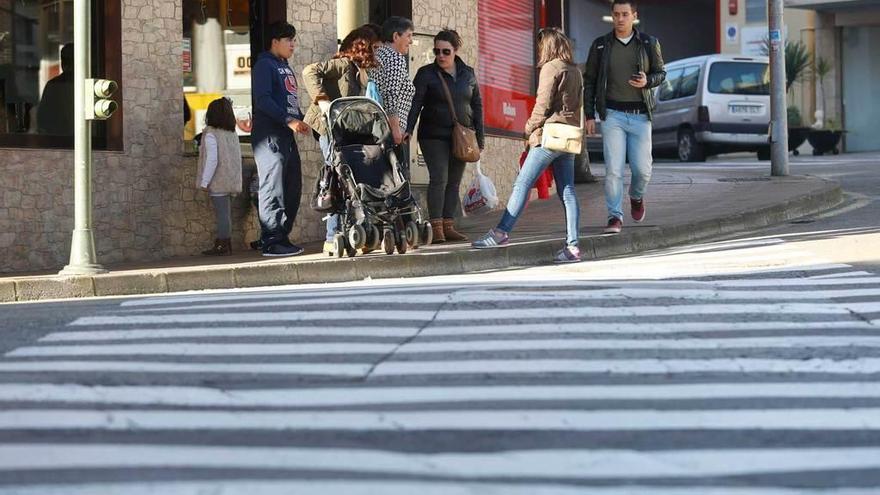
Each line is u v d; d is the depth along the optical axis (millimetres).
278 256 32594
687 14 104562
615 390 16500
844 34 95312
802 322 20969
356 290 25000
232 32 36969
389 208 30344
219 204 34188
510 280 26750
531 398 16094
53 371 17703
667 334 20000
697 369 17703
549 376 17359
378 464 13109
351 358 18531
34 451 13734
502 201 46125
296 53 37625
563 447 13812
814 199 41094
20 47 31906
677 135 74438
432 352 18844
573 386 16734
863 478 12664
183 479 12562
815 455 13500
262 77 32594
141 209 33781
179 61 34719
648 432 14445
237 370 17781
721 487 12320
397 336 19984
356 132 30469
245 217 36656
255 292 26406
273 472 12797
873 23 93438
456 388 16656
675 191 45062
